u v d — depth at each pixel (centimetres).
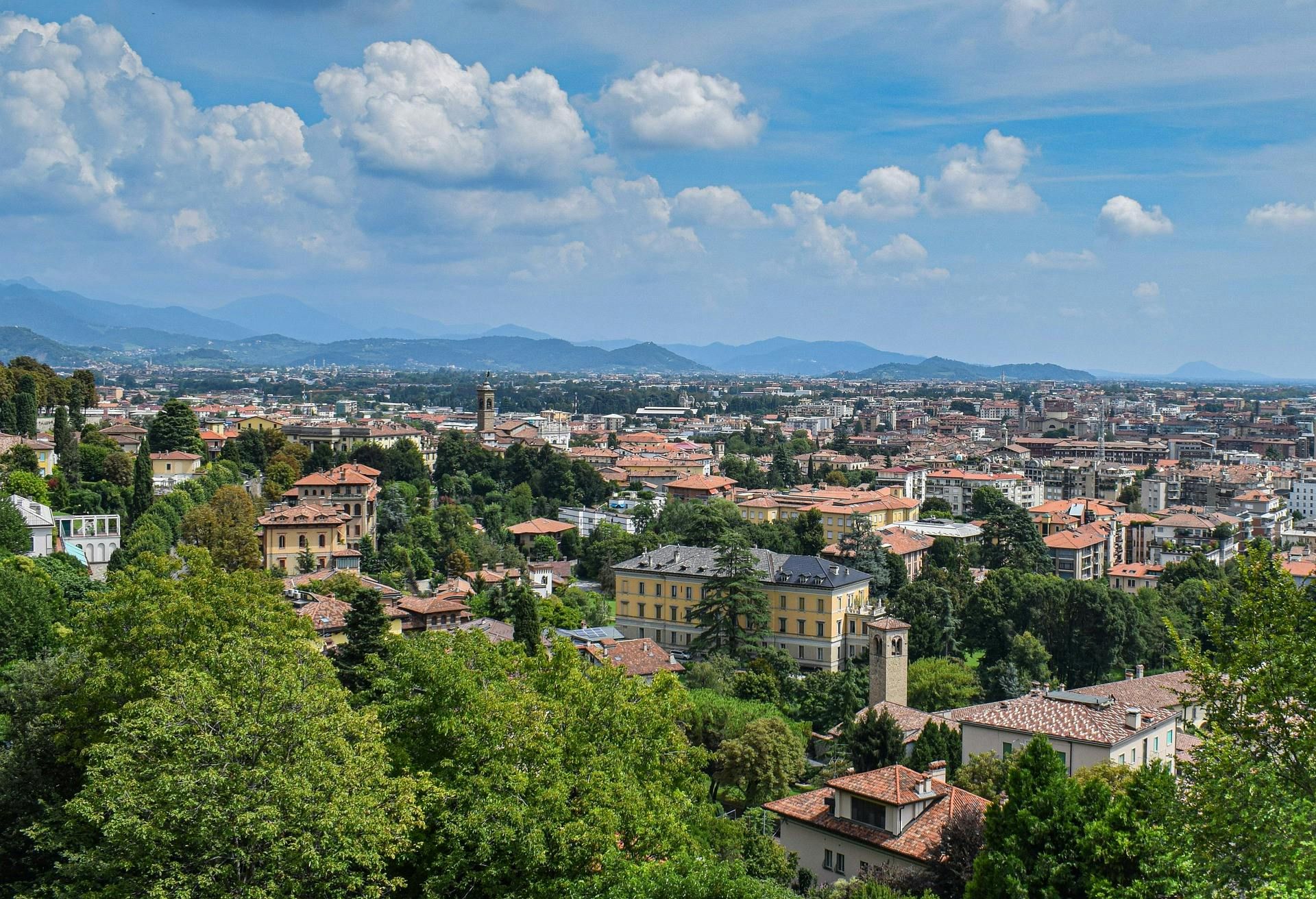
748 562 19975
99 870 6144
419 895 7162
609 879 6334
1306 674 5825
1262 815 5462
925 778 9412
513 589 19312
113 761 6238
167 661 7962
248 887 5812
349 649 11144
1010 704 12312
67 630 9544
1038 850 7038
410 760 7475
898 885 8506
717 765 13100
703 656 19350
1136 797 6806
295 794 5881
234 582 9912
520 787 6844
